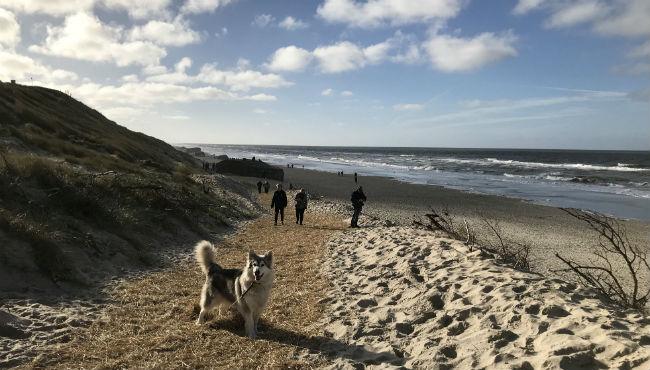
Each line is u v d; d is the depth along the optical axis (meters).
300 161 117.88
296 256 12.29
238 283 6.52
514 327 5.56
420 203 35.91
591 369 4.28
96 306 7.25
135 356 5.48
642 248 19.95
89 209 11.23
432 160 119.44
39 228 8.81
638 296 10.87
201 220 16.48
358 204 18.42
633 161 105.44
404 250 10.92
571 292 6.62
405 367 5.08
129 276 9.27
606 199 40.03
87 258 9.28
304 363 5.43
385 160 121.50
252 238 15.72
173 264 10.86
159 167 29.44
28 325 6.07
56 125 28.88
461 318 6.18
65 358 5.30
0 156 12.04
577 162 102.50
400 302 7.46
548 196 42.09
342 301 7.91
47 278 7.81
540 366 4.42
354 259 11.55
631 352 4.30
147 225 12.97
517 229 24.47
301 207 19.41
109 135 36.75
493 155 155.38
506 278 7.41
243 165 59.84
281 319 7.14
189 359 5.48
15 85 36.50
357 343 6.01
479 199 38.97
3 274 7.42
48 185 11.45
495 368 4.65
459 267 8.68
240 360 5.49
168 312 7.25
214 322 6.82
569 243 20.67
